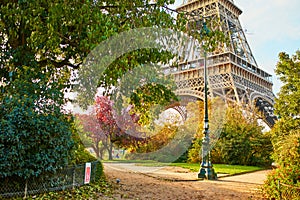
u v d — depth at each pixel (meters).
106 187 7.72
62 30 5.65
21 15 5.62
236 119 23.72
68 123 6.32
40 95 6.08
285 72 20.27
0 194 5.20
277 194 6.90
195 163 19.73
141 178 10.82
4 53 6.60
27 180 5.59
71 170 6.74
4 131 5.20
